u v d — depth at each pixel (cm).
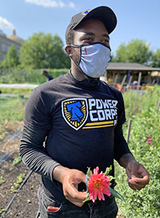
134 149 288
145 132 308
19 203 288
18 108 916
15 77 2784
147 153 255
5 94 1529
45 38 4666
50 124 128
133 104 744
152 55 4319
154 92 928
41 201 141
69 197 103
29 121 125
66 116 122
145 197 223
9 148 464
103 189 103
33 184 334
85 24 129
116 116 143
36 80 2805
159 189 220
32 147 129
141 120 396
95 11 124
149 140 263
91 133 125
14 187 323
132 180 128
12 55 5347
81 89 130
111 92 150
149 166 235
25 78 2805
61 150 124
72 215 129
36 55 4584
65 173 110
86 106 127
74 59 133
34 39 4647
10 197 300
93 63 128
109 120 134
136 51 4269
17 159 407
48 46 4631
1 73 2817
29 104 126
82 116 124
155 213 215
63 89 127
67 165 123
